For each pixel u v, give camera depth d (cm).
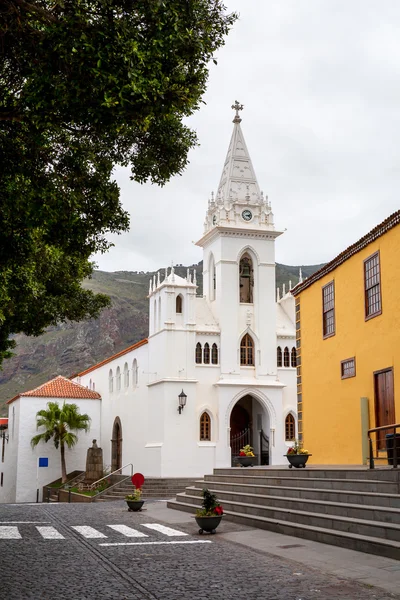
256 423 4881
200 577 1145
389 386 2184
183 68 1203
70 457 5309
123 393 5388
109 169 1497
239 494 2130
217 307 4797
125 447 5231
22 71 1151
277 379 4775
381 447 2214
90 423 5438
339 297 2569
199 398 4572
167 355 4525
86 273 2592
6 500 5591
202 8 1198
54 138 1406
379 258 2255
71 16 1045
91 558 1334
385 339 2203
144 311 19338
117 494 3909
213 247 4975
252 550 1445
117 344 17912
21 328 2617
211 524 1719
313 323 2806
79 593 1016
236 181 4962
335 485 1759
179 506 2420
